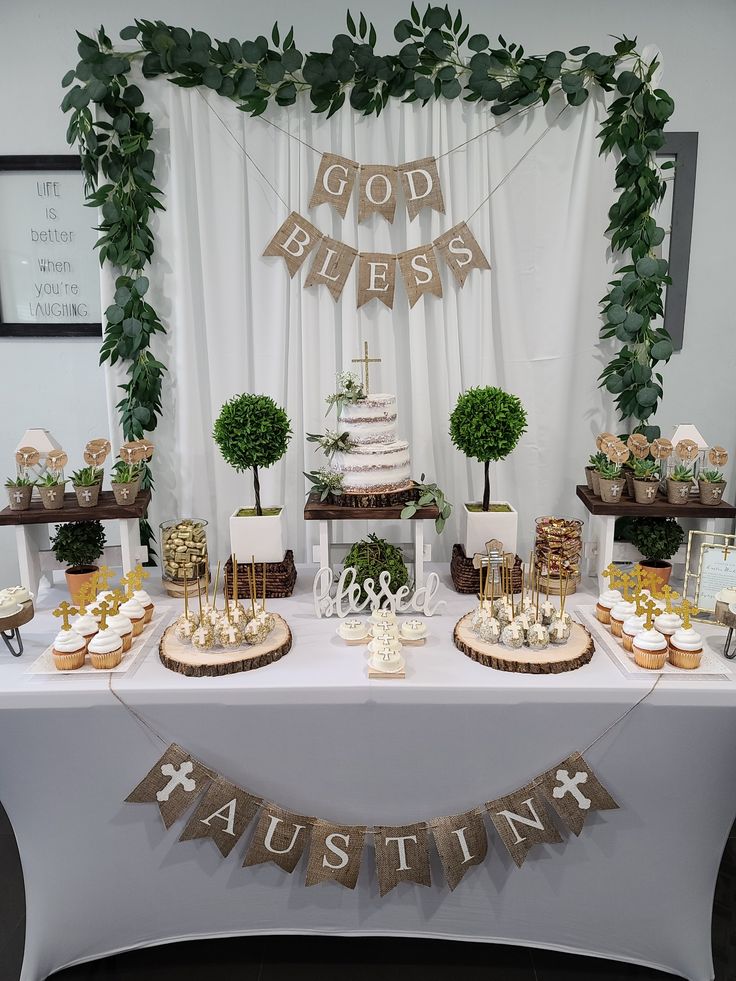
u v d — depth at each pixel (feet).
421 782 5.26
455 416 6.44
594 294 7.28
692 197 7.70
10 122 7.54
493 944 5.80
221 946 5.78
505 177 7.07
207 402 7.42
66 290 7.90
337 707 5.08
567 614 6.00
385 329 7.30
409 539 7.80
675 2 7.38
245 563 6.66
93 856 5.40
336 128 6.97
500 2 7.38
